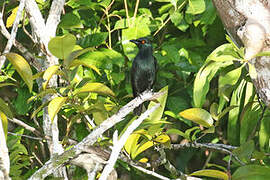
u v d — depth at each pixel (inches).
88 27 394.9
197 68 388.2
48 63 271.1
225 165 489.1
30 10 267.4
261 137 342.6
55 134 252.2
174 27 435.8
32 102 369.1
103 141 272.4
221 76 315.9
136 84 399.5
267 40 262.2
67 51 227.0
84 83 268.5
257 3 267.1
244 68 328.2
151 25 385.4
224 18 283.0
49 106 230.1
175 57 366.0
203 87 309.7
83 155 248.8
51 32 273.9
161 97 272.4
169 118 446.6
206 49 414.3
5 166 216.5
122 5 417.7
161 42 413.1
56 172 269.1
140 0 409.7
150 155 442.6
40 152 400.8
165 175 425.1
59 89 266.4
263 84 273.4
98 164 243.8
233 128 352.8
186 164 496.4
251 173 237.0
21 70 226.1
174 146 278.8
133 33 361.7
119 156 263.6
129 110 241.3
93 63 336.5
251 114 336.8
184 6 400.8
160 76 417.1
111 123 235.3
